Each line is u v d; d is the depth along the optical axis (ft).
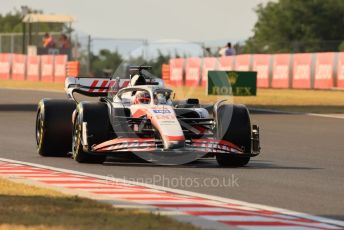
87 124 118.93
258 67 370.73
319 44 552.41
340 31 630.74
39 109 132.98
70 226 71.72
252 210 83.82
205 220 76.69
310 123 207.92
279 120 215.72
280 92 336.90
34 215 76.79
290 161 131.85
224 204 86.84
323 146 156.66
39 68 441.27
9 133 170.60
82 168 116.47
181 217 77.92
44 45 478.59
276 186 102.78
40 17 522.06
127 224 73.00
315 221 78.84
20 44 527.40
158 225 72.74
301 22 637.71
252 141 120.57
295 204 89.45
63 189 94.48
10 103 265.54
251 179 108.58
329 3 632.38
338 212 84.69
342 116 229.86
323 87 347.56
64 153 131.23
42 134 129.49
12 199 85.61
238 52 422.41
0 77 472.44
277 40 640.99
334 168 123.44
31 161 124.67
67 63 415.44
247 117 121.49
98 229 70.64
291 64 359.46
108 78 137.08
